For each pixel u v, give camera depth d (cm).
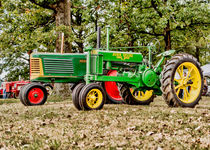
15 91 1700
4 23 1756
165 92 673
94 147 295
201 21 1945
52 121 471
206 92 1836
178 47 2692
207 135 349
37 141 328
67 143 315
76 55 892
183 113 542
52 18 1853
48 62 866
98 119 484
